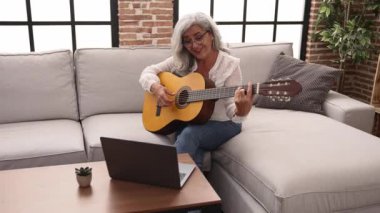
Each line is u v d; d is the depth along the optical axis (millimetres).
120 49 2539
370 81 3918
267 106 2555
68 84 2410
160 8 3150
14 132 2109
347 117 2350
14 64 2305
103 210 1257
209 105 1913
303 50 3861
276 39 3768
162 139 2072
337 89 3867
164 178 1380
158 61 2545
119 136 2045
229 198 1957
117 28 3186
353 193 1581
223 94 1856
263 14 3650
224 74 1983
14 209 1258
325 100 2520
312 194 1526
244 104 1741
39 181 1447
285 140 1890
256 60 2750
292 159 1674
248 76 2709
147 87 2104
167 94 2018
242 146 1900
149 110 2164
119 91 2467
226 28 3566
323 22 3701
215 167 2113
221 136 1990
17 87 2281
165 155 1306
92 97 2436
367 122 2418
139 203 1300
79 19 3121
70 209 1261
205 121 1951
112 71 2463
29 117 2314
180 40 1985
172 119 2008
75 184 1430
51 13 3039
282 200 1505
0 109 2252
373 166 1653
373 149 1790
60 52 2428
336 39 3496
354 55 3455
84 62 2443
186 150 1924
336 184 1563
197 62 2074
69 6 3062
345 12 3578
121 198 1331
